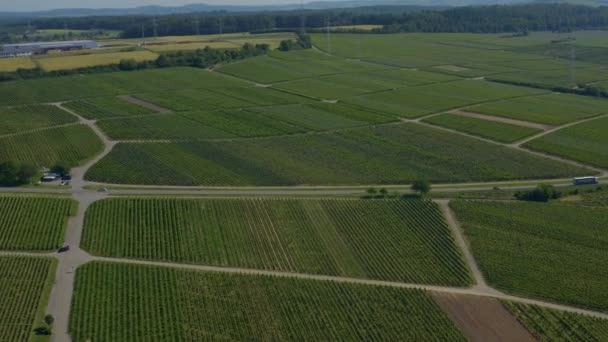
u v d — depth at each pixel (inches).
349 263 5679.1
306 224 6387.8
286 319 4810.5
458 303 5044.3
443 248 5925.2
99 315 4840.1
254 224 6378.0
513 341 4559.5
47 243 5925.2
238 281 5334.6
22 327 4690.0
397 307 4972.9
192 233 6181.1
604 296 5147.6
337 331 4675.2
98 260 5644.7
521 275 5467.5
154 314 4867.1
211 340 4559.5
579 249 5905.5
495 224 6397.6
